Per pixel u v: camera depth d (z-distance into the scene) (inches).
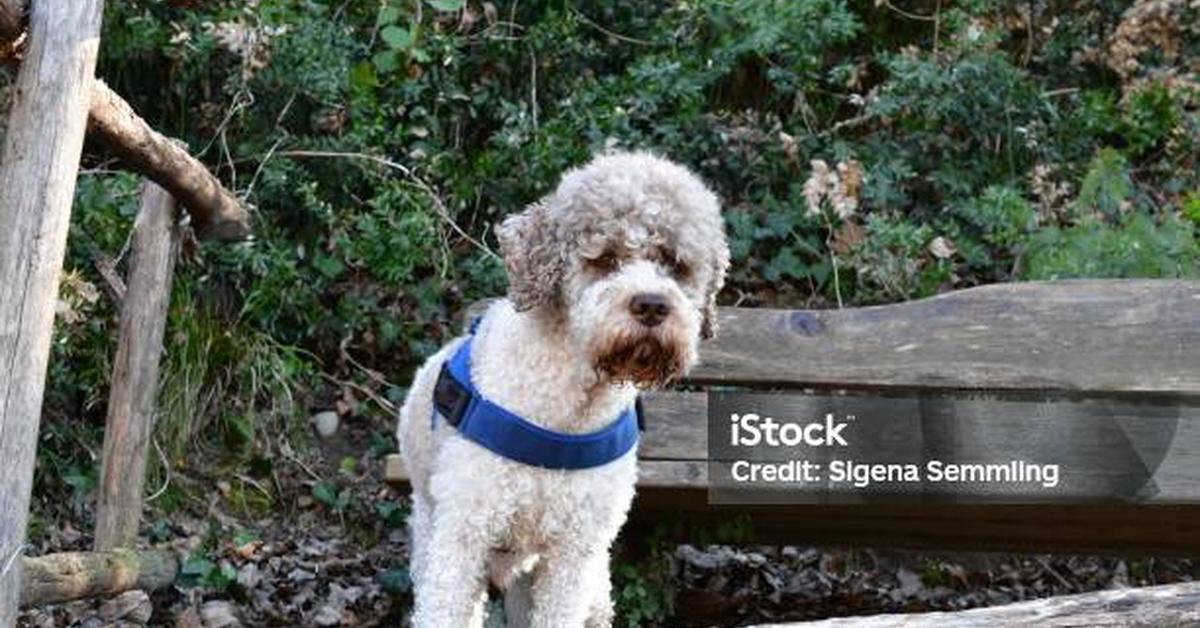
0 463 84.1
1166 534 114.0
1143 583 128.3
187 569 114.7
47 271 85.6
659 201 87.3
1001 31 154.3
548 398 88.1
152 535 121.3
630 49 155.2
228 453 130.5
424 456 94.7
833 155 147.9
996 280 143.1
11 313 84.6
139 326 106.0
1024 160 150.3
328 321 139.2
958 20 152.9
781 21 148.8
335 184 141.2
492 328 91.0
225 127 140.5
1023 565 129.4
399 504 127.5
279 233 139.0
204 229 107.7
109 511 105.0
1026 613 72.8
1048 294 110.8
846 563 128.7
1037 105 151.2
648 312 84.8
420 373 98.7
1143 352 109.5
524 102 146.6
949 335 110.2
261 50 133.4
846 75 151.5
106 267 111.7
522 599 99.8
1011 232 139.3
